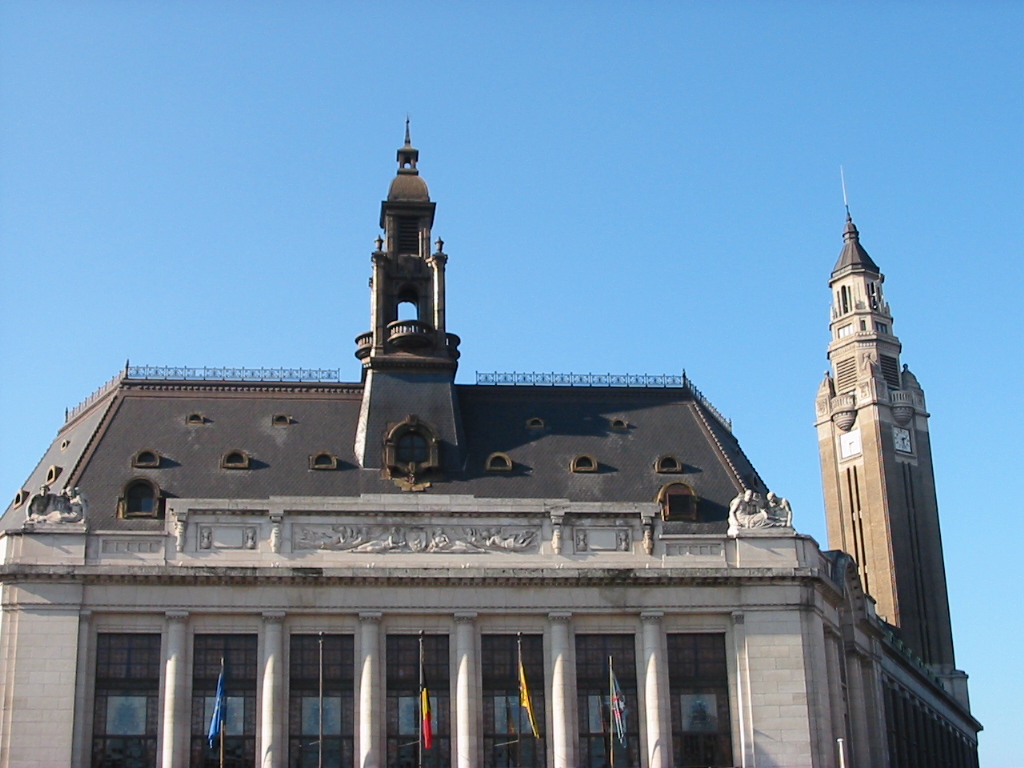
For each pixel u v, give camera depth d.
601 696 90.31
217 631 88.88
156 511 92.00
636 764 89.38
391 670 89.56
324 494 94.44
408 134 110.62
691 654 91.56
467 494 95.00
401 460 96.19
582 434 100.94
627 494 97.00
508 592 90.88
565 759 88.25
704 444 101.31
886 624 135.00
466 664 89.25
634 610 91.19
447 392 100.38
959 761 168.62
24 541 88.19
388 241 105.62
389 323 102.81
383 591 90.12
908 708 131.88
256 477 95.00
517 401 103.19
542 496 96.06
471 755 87.69
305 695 88.50
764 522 93.62
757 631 91.31
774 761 89.12
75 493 90.06
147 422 98.38
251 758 87.06
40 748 84.88
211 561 89.31
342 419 100.31
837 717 96.06
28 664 86.12
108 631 88.12
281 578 88.94
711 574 91.50
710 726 90.44
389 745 88.31
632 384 105.81
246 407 100.44
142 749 86.50
